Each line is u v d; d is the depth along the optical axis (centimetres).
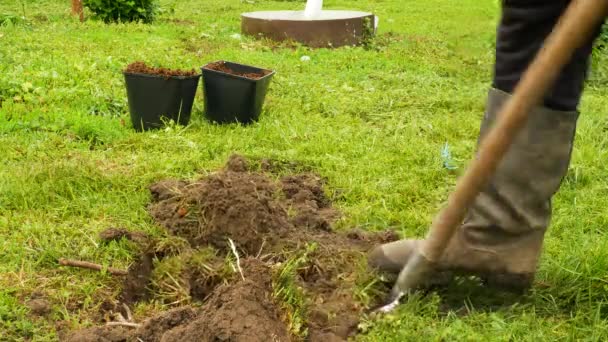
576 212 383
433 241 260
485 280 291
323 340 264
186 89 511
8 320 273
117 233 338
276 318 270
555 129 260
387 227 368
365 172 443
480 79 737
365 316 276
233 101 523
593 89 696
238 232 330
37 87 584
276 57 800
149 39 866
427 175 441
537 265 296
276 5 1352
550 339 265
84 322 279
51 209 368
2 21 927
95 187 394
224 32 974
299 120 550
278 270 296
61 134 488
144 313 291
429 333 262
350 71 748
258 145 490
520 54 253
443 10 1330
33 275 308
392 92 655
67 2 1235
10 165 423
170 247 330
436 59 850
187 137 494
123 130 507
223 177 363
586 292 296
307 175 431
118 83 626
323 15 962
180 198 370
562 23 219
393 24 1163
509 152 264
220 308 263
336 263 312
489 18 1158
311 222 360
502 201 269
